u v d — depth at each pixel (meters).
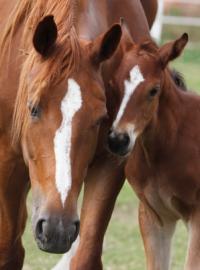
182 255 14.94
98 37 9.70
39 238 8.83
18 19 10.53
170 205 12.20
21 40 10.35
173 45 11.70
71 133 8.93
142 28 12.20
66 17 9.78
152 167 12.06
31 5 10.45
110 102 10.92
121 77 11.22
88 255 10.78
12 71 10.34
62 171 8.84
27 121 9.38
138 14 12.23
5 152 10.55
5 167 10.60
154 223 12.24
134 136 11.05
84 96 9.08
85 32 10.23
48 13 9.95
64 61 9.17
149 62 11.45
